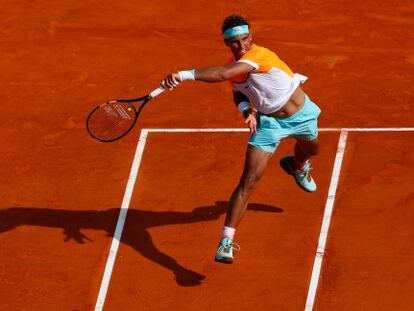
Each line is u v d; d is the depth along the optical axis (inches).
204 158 1368.1
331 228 1233.4
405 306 1128.8
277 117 1119.6
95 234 1259.8
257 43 1640.0
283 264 1193.4
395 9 1694.1
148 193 1317.7
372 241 1210.6
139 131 1432.1
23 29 1721.2
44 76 1594.5
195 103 1487.5
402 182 1293.1
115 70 1598.2
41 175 1368.1
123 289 1184.8
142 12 1739.7
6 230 1274.6
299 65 1574.8
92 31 1701.5
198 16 1716.3
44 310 1166.3
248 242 1225.4
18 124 1481.3
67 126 1467.8
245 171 1125.7
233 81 1098.7
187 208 1286.9
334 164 1332.4
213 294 1166.3
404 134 1385.3
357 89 1499.8
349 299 1144.2
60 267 1219.9
